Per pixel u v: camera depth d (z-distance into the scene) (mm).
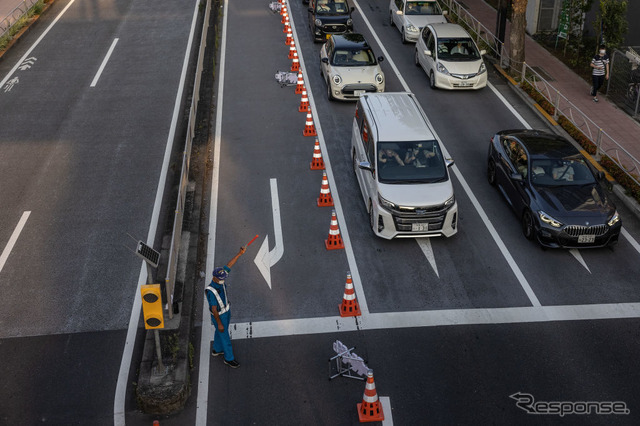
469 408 9359
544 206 12938
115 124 18953
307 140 17953
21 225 14094
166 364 9961
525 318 11227
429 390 9688
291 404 9484
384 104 15516
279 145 17672
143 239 13625
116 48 25281
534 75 22484
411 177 13477
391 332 10914
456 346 10578
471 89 21094
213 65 22531
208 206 14742
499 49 24000
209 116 19422
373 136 14156
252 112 19766
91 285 12180
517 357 10336
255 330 10992
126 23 28250
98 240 13586
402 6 26141
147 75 22578
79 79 22359
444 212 13023
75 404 9555
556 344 10609
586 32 24703
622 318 11203
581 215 12719
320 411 9344
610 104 20234
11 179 15961
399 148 13883
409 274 12414
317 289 12023
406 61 23828
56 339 10828
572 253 13023
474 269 12547
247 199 15039
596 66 19906
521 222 13805
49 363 10312
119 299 11805
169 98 20703
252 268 12625
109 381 9977
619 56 20438
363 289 12008
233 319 11258
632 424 9055
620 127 18594
